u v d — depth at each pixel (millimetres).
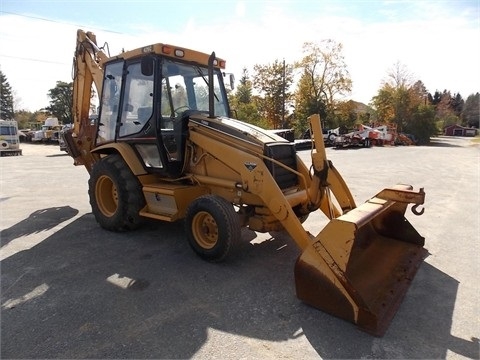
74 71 6582
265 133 4445
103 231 5207
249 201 4094
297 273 3018
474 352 2492
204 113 4973
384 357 2438
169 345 2564
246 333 2711
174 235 5027
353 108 41938
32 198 7469
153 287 3453
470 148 28453
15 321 2863
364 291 3045
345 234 2789
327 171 3795
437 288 3467
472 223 5766
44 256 4234
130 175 4906
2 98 71125
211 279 3639
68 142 6590
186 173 4719
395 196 3791
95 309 3041
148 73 4406
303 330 2748
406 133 40594
